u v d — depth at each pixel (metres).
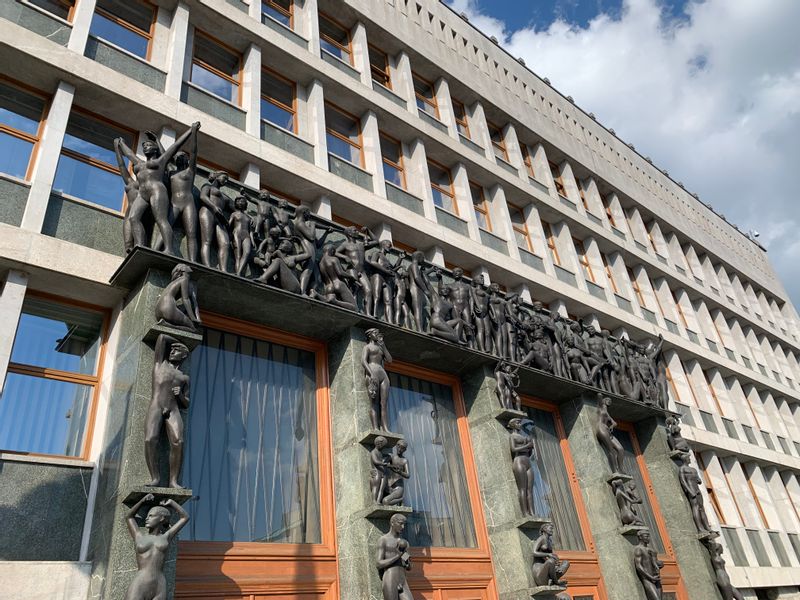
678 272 32.31
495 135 26.55
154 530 8.48
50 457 10.11
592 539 17.00
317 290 13.22
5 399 10.11
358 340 13.28
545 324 18.58
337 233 14.84
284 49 18.02
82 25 13.63
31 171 12.05
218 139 14.86
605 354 20.30
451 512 14.29
